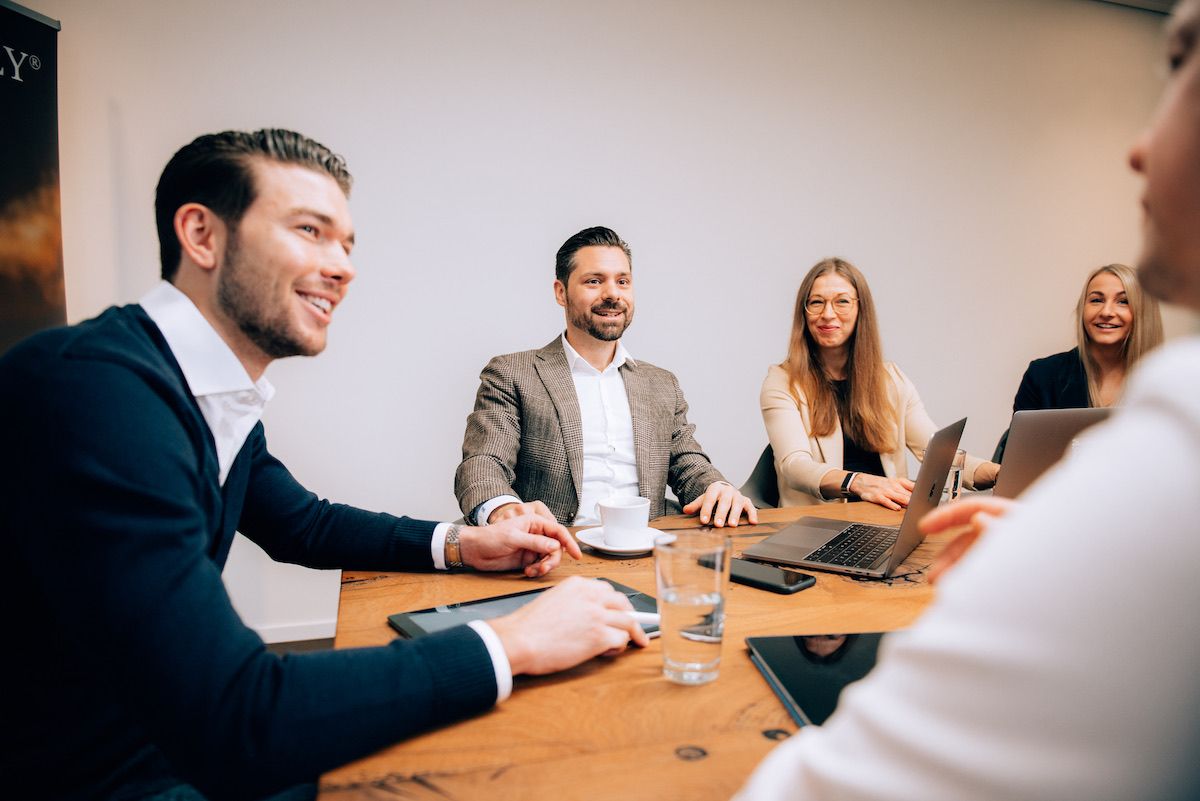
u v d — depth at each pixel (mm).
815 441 2418
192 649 581
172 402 730
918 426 2512
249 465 963
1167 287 341
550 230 3123
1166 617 252
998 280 3910
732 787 539
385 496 2967
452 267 3002
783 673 716
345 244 903
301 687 590
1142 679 254
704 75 3303
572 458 1996
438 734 625
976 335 3893
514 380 2043
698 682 725
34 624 690
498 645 683
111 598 584
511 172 3053
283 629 2818
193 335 827
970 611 283
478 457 1702
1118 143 4066
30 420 620
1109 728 255
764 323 3492
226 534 910
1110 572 259
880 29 3578
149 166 2600
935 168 3738
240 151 818
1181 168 311
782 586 1028
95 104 2516
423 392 2994
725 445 3469
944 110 3730
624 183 3217
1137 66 4062
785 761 353
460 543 1108
